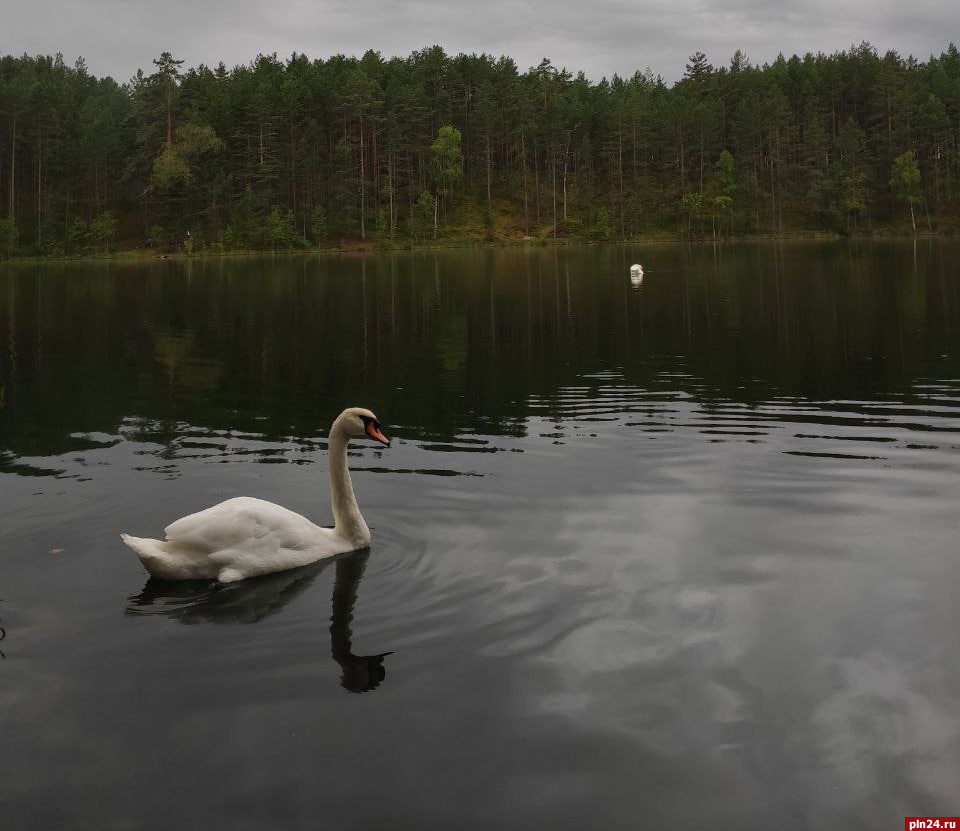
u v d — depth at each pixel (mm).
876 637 6652
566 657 6379
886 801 4773
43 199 127938
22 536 9070
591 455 12367
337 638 6734
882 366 19719
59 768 5094
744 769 5055
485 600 7398
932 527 9133
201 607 7352
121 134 135625
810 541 8789
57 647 6617
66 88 148750
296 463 12070
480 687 5961
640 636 6707
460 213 142750
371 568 8180
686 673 6137
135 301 43219
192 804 4773
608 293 43844
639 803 4766
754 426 14117
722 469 11547
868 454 12164
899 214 149000
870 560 8258
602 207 144125
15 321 33344
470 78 154625
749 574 7938
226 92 136125
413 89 141000
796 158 157625
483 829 4570
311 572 8094
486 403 16516
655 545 8703
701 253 96000
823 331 26422
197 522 7992
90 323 32438
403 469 11648
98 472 11578
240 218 122562
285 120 129375
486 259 93750
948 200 150375
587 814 4680
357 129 139000
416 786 4910
